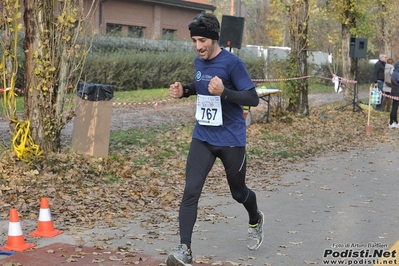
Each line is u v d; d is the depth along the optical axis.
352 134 19.78
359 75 50.88
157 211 9.24
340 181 12.02
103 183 10.89
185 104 28.22
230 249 7.32
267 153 15.27
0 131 16.98
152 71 33.81
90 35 16.41
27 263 6.50
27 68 11.59
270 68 24.22
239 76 6.25
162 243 7.48
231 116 6.43
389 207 9.76
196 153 6.45
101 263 6.55
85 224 8.27
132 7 38.97
